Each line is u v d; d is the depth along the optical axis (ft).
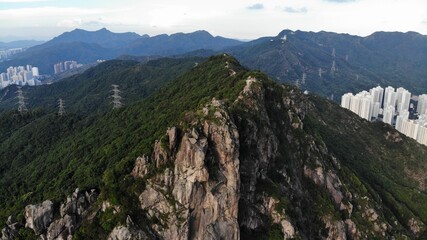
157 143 254.06
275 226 272.51
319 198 329.11
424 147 632.38
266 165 298.15
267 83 352.28
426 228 435.53
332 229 312.91
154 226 234.99
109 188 246.27
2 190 347.77
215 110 265.34
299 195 313.94
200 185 241.96
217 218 245.04
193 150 242.17
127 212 234.79
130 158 261.24
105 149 318.65
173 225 234.79
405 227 440.04
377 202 405.39
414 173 576.20
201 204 243.40
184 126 258.16
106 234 230.48
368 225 356.59
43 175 350.02
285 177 309.83
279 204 278.46
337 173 380.37
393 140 638.12
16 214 262.47
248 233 264.11
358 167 502.38
